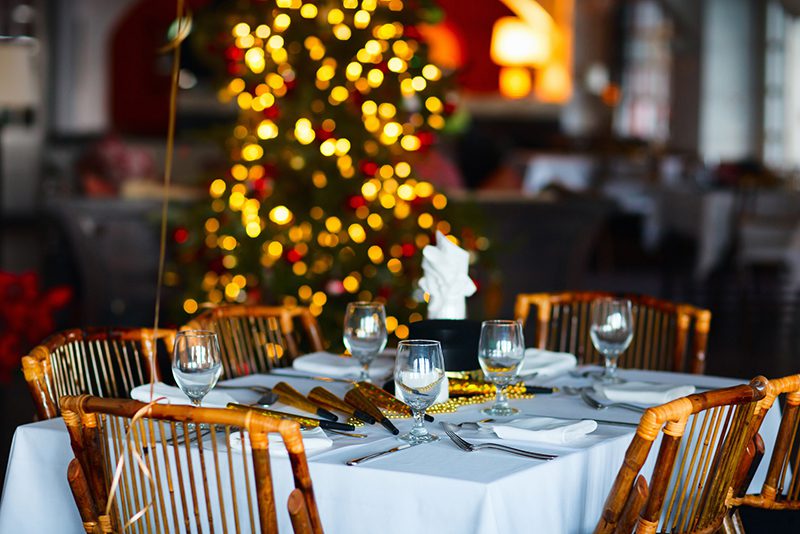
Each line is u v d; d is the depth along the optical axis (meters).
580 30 15.04
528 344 6.07
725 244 8.89
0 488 3.74
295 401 2.43
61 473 2.25
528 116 14.93
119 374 3.67
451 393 2.58
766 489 2.47
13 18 13.10
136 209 5.96
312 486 1.83
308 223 4.40
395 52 4.33
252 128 4.51
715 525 2.24
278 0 4.28
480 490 1.83
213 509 2.07
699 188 9.54
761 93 12.98
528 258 6.30
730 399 2.01
